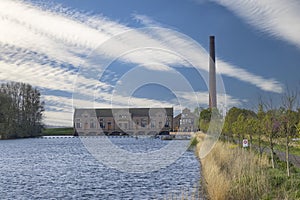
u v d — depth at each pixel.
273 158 21.28
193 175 27.69
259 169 19.02
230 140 39.84
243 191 15.85
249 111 33.62
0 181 28.06
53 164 41.06
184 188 22.36
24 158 50.09
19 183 27.03
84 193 22.70
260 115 24.73
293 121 18.91
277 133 20.97
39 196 22.11
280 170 18.97
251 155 22.89
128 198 20.73
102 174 30.66
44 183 26.86
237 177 17.88
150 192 22.06
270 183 16.09
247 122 28.67
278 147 24.39
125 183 25.64
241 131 30.61
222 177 17.36
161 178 26.88
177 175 27.94
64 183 26.69
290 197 14.09
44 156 53.00
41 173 32.84
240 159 21.44
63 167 37.50
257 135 26.70
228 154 25.42
